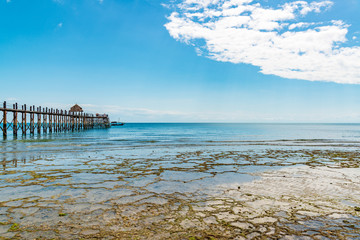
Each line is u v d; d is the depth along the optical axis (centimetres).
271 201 523
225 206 488
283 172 855
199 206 488
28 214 436
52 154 1342
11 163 1027
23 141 2372
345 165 1016
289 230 376
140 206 486
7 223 393
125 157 1228
